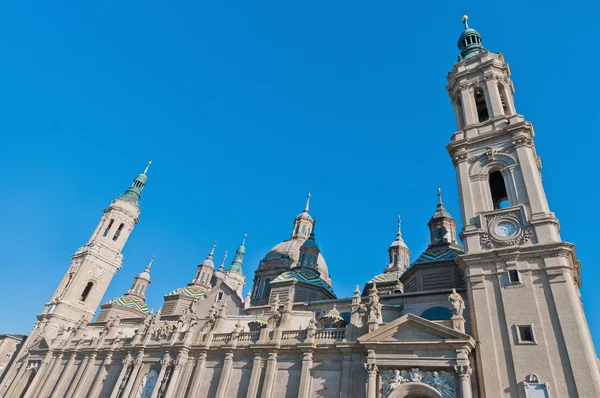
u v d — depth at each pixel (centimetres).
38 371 5931
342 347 3297
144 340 4800
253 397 3497
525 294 2912
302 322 4150
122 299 7631
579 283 3294
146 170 9319
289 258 8138
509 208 3366
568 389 2466
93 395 4806
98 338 5662
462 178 3819
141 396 4350
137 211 8688
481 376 2759
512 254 3102
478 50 4956
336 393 3159
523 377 2614
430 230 5753
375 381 2958
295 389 3369
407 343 2958
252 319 4562
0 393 6291
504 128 3791
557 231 3139
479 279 3152
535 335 2725
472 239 3391
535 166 3603
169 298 6969
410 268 4653
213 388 3834
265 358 3691
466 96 4409
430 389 2764
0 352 7575
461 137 4116
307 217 9144
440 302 3869
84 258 7631
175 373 4125
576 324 2623
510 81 4606
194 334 4438
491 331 2886
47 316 6950
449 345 2828
